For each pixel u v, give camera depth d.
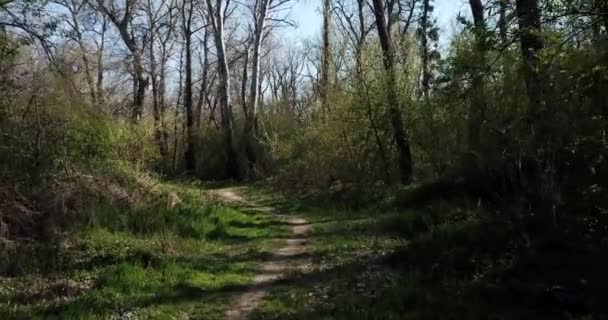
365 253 12.71
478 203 13.46
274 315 8.59
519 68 10.36
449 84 11.44
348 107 23.81
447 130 19.22
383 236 14.39
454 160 18.22
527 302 8.37
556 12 8.10
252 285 10.73
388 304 8.77
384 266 11.37
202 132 44.56
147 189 18.23
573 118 10.09
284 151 34.84
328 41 30.53
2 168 13.59
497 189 13.79
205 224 16.92
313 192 25.95
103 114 19.86
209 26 45.56
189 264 12.09
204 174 42.81
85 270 11.17
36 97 15.95
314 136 27.31
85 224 13.71
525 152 10.63
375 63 23.09
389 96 22.50
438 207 15.14
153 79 43.25
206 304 9.39
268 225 18.47
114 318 8.48
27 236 12.27
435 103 18.53
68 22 19.75
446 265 10.36
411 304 8.80
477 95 12.44
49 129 15.58
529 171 11.06
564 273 8.77
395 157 23.70
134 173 19.05
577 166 10.46
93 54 24.38
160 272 11.32
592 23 8.02
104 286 10.15
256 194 29.95
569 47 8.56
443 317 8.08
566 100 9.51
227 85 40.91
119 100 27.28
